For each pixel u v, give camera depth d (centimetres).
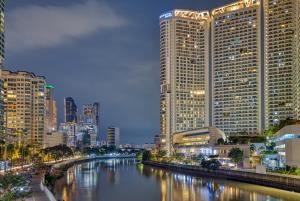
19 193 6366
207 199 12594
